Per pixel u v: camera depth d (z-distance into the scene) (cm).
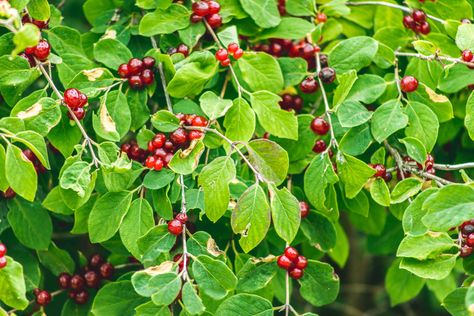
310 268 73
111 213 72
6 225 77
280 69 76
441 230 67
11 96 73
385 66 77
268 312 70
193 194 71
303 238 77
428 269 69
